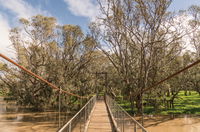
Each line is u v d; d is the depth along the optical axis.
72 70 27.33
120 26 20.11
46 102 23.77
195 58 25.45
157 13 18.44
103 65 43.22
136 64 22.97
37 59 24.61
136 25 20.20
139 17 19.92
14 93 23.94
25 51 25.31
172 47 20.81
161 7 18.19
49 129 14.61
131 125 6.25
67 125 4.89
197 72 28.73
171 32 18.97
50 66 23.45
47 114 21.50
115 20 20.09
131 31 18.78
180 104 27.62
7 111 23.30
